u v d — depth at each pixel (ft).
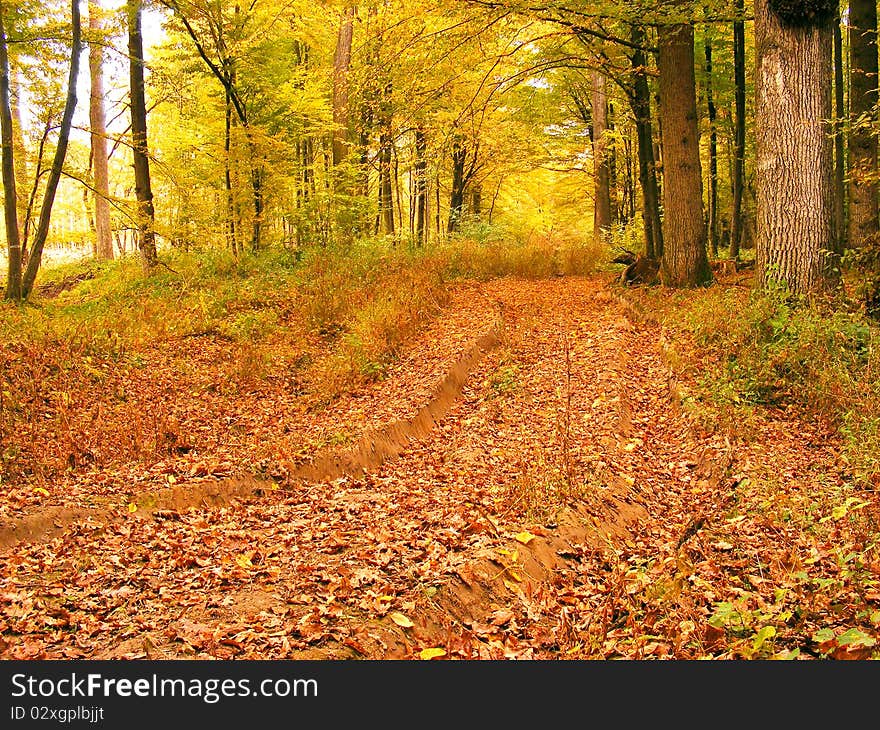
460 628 15.02
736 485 21.98
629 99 57.16
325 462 25.68
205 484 23.20
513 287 56.49
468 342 38.81
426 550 18.34
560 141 89.92
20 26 53.01
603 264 63.87
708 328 34.35
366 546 18.93
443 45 46.47
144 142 59.26
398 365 37.91
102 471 25.17
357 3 57.11
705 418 26.94
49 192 52.21
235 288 51.21
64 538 19.39
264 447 27.37
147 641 13.74
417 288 49.29
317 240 63.57
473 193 116.98
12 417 27.96
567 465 22.58
